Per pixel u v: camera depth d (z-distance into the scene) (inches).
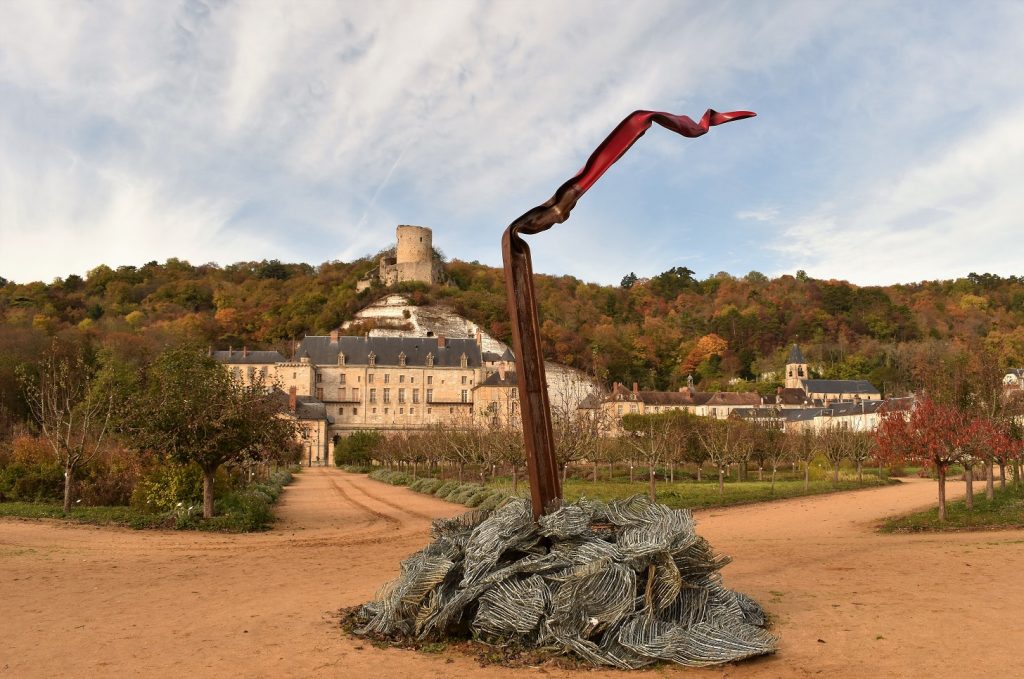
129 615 394.6
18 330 2984.7
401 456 2330.2
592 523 364.5
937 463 879.7
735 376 5369.1
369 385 4498.0
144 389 1022.4
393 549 711.7
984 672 274.5
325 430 3880.4
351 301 5570.9
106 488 1087.0
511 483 1678.2
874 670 279.4
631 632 304.0
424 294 5753.0
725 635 299.1
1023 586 458.3
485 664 296.0
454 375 4606.3
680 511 354.0
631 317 6417.3
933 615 373.7
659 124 373.4
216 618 385.4
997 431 914.1
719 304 6432.1
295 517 1051.9
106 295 6166.3
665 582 322.0
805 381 4554.6
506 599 322.3
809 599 423.2
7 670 290.4
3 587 484.7
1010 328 5334.6
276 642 332.8
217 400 922.1
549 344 4965.6
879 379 4719.5
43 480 1091.9
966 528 823.1
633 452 1768.0
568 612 308.8
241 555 663.1
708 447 1820.9
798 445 1884.8
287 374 4286.4
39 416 1334.9
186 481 971.9
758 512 1117.1
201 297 6225.4
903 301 6176.2
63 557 632.4
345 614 390.6
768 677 274.4
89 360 2770.7
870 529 861.2
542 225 378.6
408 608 340.8
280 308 5733.3
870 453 1759.4
